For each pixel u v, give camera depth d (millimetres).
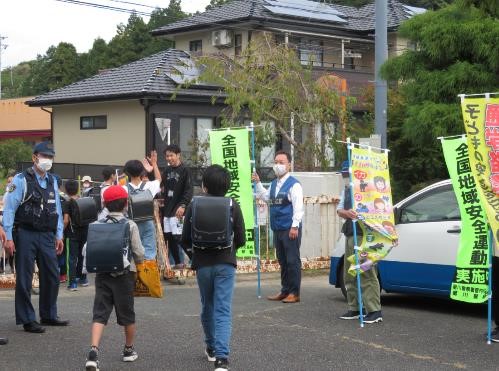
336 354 7098
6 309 9578
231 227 6387
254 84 18125
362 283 8602
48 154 7938
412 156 17547
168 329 8203
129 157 25734
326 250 13680
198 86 25078
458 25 12914
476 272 7691
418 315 9141
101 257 6398
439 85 13117
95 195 12383
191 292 11148
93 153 27297
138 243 6680
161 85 24828
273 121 18844
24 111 53250
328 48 30797
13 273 11820
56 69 58750
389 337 7832
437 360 6879
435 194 9227
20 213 7879
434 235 9031
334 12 32312
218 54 20000
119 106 26031
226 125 18781
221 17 30625
